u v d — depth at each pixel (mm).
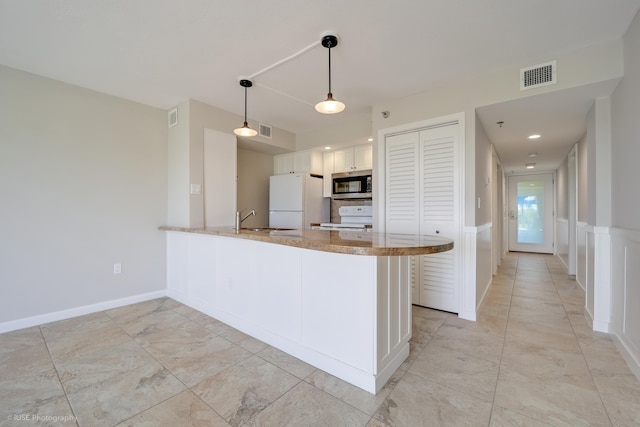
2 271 2502
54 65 2533
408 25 1982
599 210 2449
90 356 2064
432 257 3072
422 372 1851
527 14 1860
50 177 2752
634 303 1896
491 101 2645
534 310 3006
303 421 1427
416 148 3141
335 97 3211
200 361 1992
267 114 3869
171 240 3486
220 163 3623
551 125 3238
